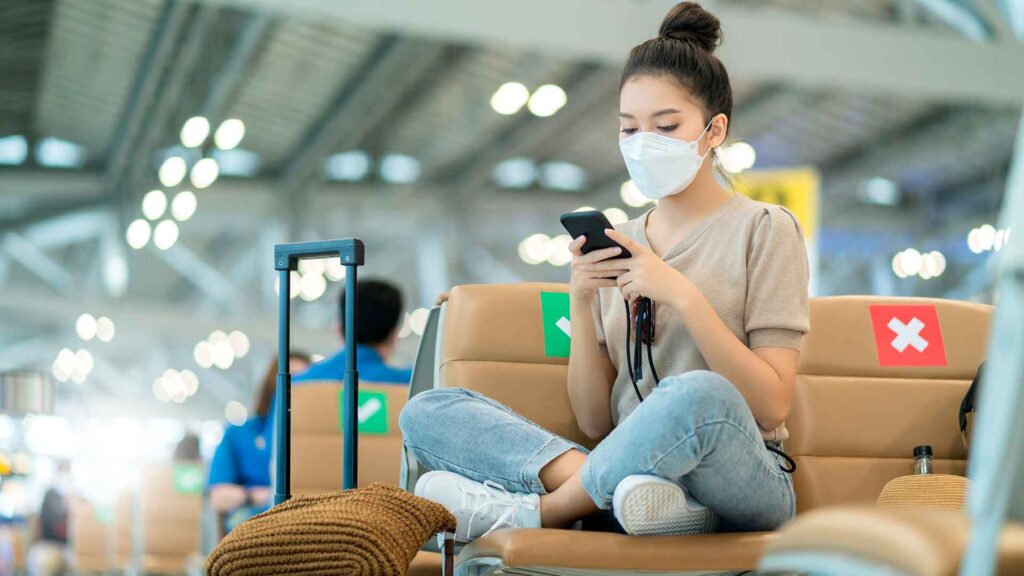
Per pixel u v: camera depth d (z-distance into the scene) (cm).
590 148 1573
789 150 1549
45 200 1590
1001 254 110
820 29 791
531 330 255
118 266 1573
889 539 116
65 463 891
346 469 224
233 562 192
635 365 217
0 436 885
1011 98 822
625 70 222
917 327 251
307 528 188
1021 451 110
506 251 1797
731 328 215
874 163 1570
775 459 205
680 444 181
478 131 1486
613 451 188
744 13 775
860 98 1380
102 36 1214
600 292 234
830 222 1736
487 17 715
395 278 1817
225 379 2131
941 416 244
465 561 195
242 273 1675
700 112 217
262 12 1123
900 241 1772
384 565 184
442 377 253
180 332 1558
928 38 812
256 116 1417
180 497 677
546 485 204
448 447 214
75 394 2027
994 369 109
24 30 1199
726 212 222
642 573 186
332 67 1280
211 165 1041
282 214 1588
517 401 249
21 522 861
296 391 387
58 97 1386
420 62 1244
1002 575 117
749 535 190
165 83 1291
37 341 1964
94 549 719
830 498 237
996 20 826
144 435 2058
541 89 897
